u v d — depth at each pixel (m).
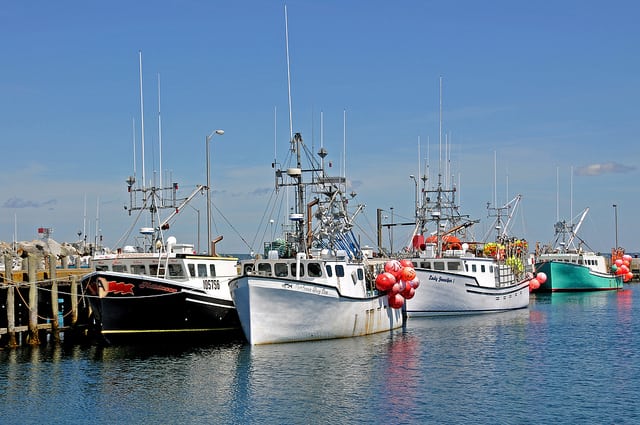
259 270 40.12
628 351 39.78
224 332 41.28
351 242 44.41
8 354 37.84
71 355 37.34
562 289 90.06
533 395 29.50
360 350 37.81
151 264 40.41
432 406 27.61
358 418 25.98
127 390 29.84
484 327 48.94
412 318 53.47
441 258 55.72
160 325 39.00
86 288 39.22
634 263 128.62
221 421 25.67
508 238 67.56
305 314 38.28
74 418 26.25
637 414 26.92
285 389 29.77
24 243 64.94
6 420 26.12
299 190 41.72
